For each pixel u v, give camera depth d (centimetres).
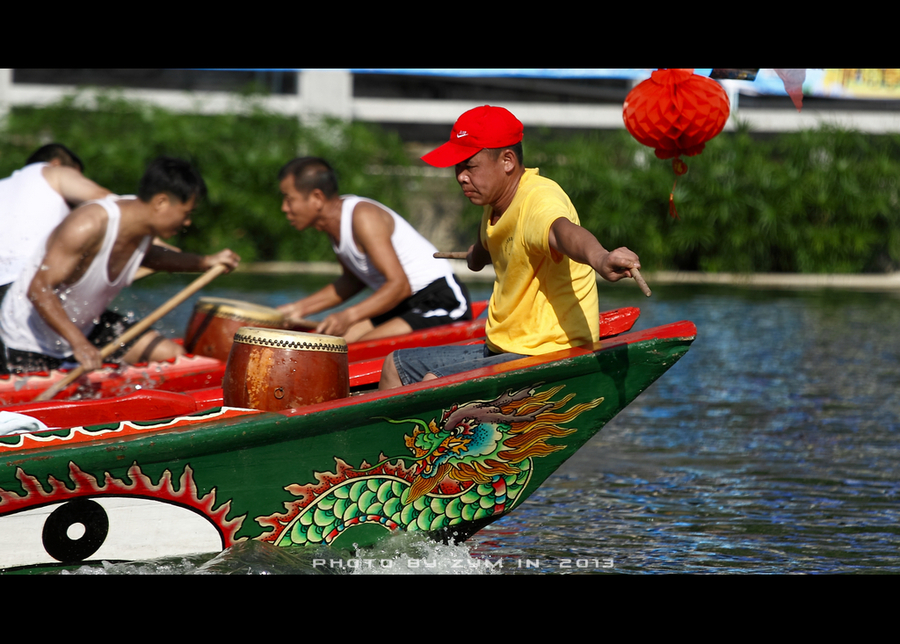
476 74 4341
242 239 4047
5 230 1341
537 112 4556
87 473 790
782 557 954
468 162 912
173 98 4447
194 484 827
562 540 998
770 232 4012
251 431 825
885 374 1869
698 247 4075
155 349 1443
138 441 795
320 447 858
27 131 4038
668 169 4038
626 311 1072
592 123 4569
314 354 901
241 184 4047
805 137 4103
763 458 1289
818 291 3438
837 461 1278
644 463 1276
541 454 939
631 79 4606
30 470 772
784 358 2042
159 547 831
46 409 946
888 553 959
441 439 898
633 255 747
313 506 873
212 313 1434
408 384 931
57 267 1280
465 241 4331
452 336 1438
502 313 959
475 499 936
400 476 898
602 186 4009
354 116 4566
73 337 1271
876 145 4222
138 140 4034
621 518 1066
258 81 4656
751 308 2870
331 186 1500
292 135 4181
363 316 1465
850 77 4250
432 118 4634
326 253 4109
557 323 938
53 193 1372
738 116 4212
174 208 1326
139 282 3131
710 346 2188
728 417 1523
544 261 919
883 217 4103
